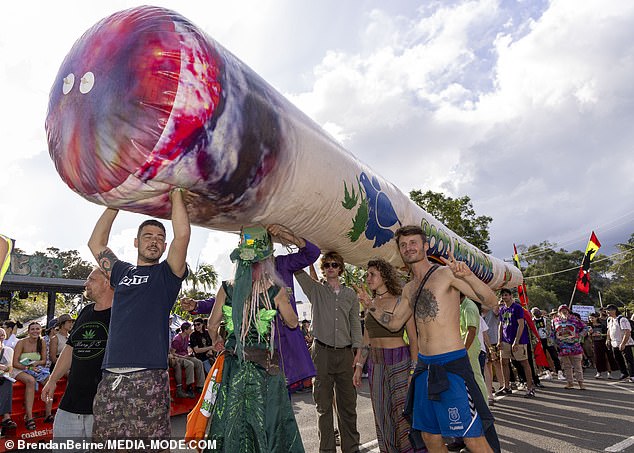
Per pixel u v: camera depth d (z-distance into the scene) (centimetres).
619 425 505
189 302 331
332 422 385
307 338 1146
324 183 310
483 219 2456
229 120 221
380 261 380
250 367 254
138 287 237
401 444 340
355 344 405
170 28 211
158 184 220
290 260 326
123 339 224
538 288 5691
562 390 809
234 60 248
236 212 263
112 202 233
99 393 222
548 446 430
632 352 939
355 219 364
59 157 220
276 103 270
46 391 293
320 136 321
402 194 486
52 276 1456
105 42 210
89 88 206
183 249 235
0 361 493
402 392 345
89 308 287
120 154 204
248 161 237
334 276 409
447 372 266
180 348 772
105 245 272
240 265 271
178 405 679
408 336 357
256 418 245
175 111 201
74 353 271
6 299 1584
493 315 808
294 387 286
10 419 490
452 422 259
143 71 200
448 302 281
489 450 258
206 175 222
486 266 785
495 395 763
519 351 738
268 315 262
